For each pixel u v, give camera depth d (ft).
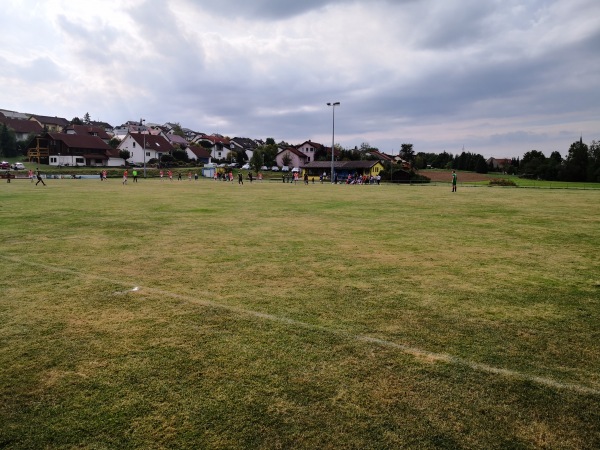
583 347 13.19
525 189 134.41
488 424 9.31
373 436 8.89
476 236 35.96
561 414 9.69
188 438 8.84
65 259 26.12
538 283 20.70
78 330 14.48
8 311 16.39
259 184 159.33
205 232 37.81
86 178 207.10
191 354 12.64
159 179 211.82
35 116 378.12
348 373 11.50
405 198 85.61
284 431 9.05
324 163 252.01
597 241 33.47
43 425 9.30
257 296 18.44
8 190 104.12
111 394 10.50
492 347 13.16
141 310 16.56
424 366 11.91
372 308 16.80
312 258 26.66
